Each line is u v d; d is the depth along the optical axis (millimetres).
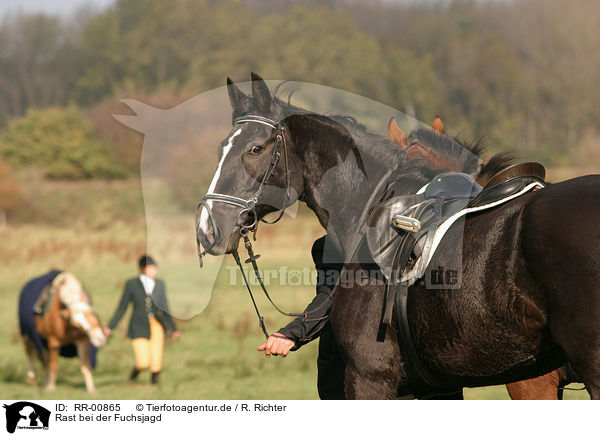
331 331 4297
